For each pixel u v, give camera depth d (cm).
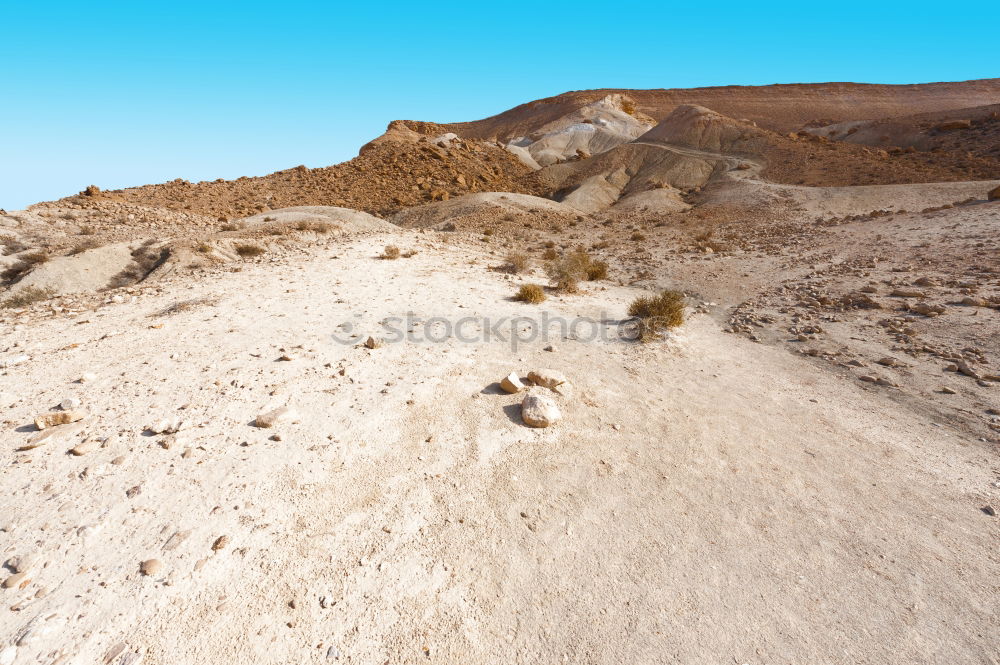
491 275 1500
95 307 1009
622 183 8212
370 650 284
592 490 441
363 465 449
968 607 333
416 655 283
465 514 398
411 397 583
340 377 630
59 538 340
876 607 331
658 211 5216
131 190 5294
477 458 474
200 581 315
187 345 729
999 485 476
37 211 2961
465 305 1067
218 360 669
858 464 510
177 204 4806
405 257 1670
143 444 456
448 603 318
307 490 409
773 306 1296
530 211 5188
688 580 347
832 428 592
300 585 320
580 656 290
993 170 5456
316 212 3688
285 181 6962
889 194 4138
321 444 474
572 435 529
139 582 310
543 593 331
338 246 1836
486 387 630
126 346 723
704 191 6512
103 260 1600
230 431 486
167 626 284
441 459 468
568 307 1141
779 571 360
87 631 276
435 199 6644
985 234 1798
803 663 291
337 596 315
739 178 6762
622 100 17762
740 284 1622
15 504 372
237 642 280
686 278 1764
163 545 340
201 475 416
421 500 409
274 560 337
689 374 748
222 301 1009
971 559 378
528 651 292
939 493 462
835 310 1187
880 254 1797
